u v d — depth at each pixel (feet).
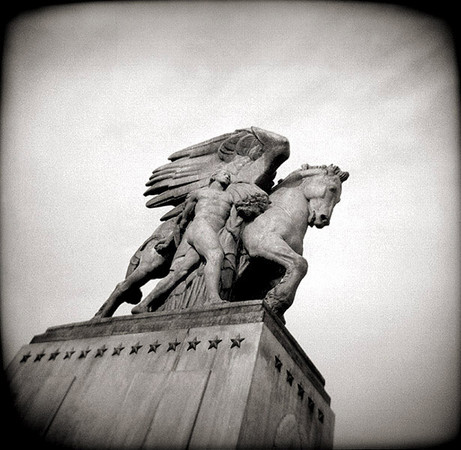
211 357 13.41
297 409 14.14
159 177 23.67
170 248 20.25
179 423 12.16
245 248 18.39
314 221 19.75
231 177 20.34
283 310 16.38
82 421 13.83
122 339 15.81
